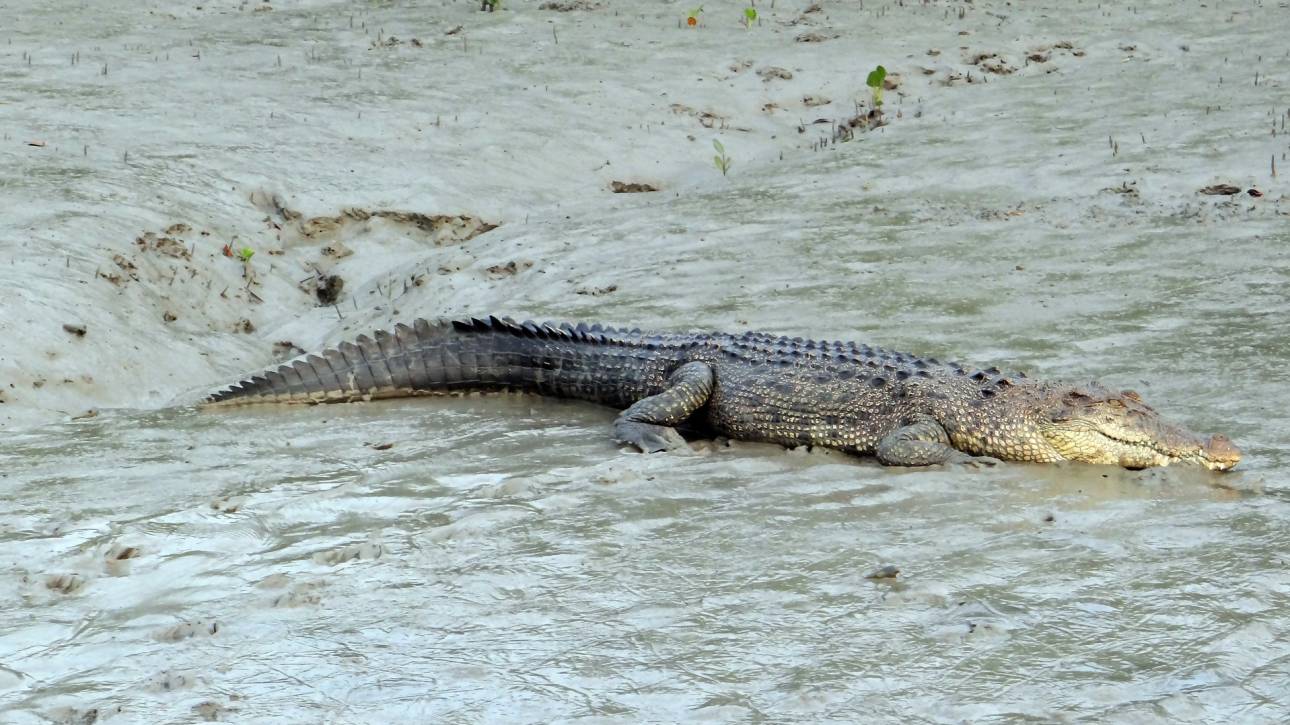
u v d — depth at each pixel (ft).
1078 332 90.99
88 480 69.00
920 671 42.22
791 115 166.09
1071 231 118.21
